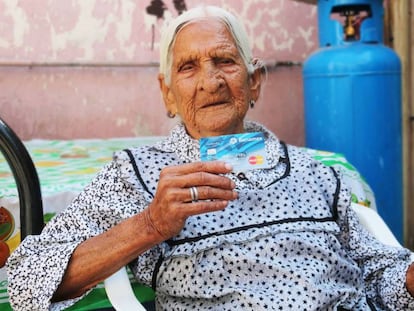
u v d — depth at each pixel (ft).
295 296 4.78
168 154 5.29
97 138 11.60
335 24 10.65
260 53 12.41
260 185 5.21
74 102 11.39
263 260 4.88
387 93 10.39
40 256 4.71
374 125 10.37
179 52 5.20
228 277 4.85
